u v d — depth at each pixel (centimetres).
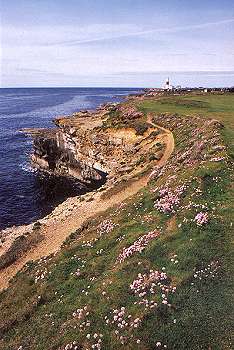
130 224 2870
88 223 3769
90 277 2394
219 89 15900
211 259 2038
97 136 7425
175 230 2408
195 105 8631
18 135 13312
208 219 2384
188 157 4203
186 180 3083
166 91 18088
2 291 2962
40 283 2661
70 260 2758
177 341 1570
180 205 2752
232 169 3084
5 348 2067
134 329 1681
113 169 6450
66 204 5288
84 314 1942
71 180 8144
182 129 6231
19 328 2223
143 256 2262
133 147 6650
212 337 1557
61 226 4209
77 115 10475
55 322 2047
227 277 1894
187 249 2133
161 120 7275
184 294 1814
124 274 2141
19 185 7594
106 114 9719
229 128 4950
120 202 4109
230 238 2202
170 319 1689
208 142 4191
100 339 1709
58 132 8669
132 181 4994
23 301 2561
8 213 5972
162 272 2019
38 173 8575
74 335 1825
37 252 3628
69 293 2323
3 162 9556
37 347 1917
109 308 1900
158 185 3706
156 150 5916
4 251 3931
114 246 2702
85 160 7612
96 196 5131
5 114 19975
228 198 2658
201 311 1697
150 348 1571
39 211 6100
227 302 1728
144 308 1783
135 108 8781
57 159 8738
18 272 3216
